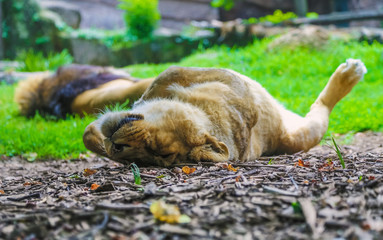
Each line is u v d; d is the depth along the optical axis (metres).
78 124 9.97
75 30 35.28
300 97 12.82
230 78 5.92
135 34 31.23
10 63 27.55
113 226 3.30
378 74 16.98
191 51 29.59
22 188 5.16
